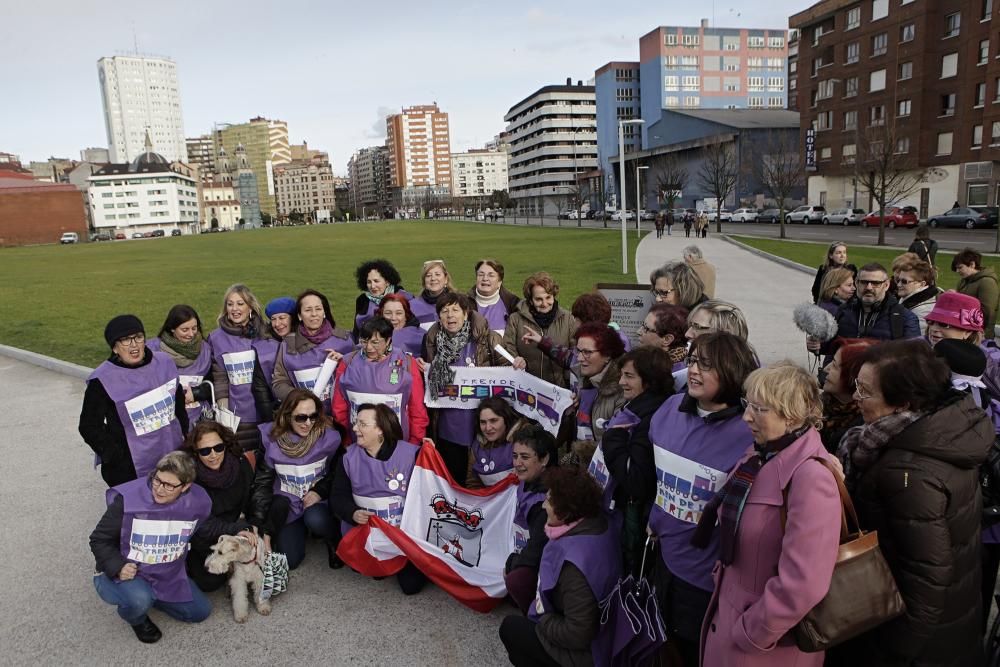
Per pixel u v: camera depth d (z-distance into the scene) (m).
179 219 146.00
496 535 4.71
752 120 79.50
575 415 5.20
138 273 33.38
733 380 2.96
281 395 5.82
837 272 7.43
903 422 2.56
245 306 6.05
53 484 6.91
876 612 2.37
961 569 2.54
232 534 4.51
